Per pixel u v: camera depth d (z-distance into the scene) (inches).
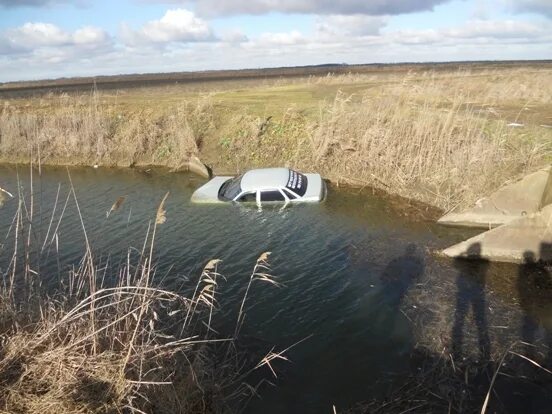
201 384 276.1
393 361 320.2
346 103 890.7
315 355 333.1
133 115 1088.8
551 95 1012.5
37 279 291.3
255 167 860.0
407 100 807.7
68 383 221.3
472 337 336.2
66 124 1072.8
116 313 265.9
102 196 756.6
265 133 912.9
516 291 398.9
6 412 209.2
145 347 243.9
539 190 511.5
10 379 221.8
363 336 350.0
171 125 1014.4
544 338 333.7
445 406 273.9
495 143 597.9
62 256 500.4
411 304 385.1
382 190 697.6
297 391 298.8
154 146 1005.2
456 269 442.9
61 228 592.7
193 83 2600.9
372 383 301.6
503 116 796.0
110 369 231.6
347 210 621.0
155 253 510.6
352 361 324.5
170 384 252.7
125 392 225.3
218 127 991.6
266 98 1192.8
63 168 995.9
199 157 929.5
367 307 386.0
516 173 570.3
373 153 735.1
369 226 565.6
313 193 643.5
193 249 519.8
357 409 280.1
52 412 212.5
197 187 787.4
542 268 434.6
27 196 761.6
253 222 589.6
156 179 864.3
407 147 714.2
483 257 456.4
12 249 513.3
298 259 485.1
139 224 603.8
